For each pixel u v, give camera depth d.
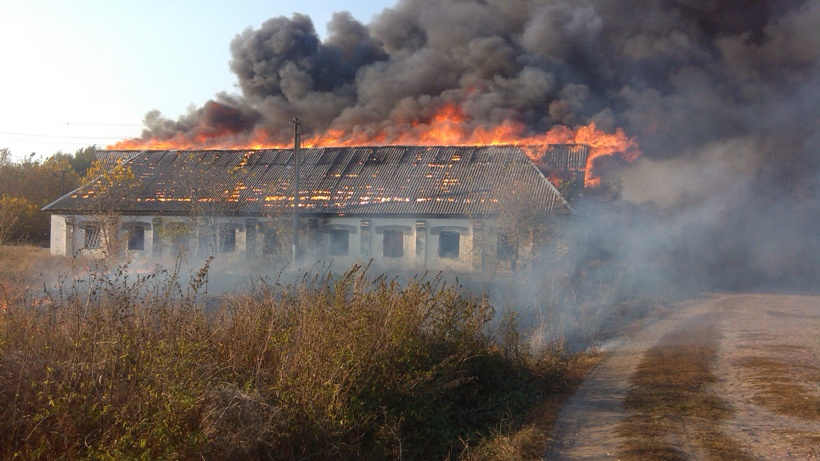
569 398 9.52
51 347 6.26
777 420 8.02
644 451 6.81
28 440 5.43
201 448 5.54
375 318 8.49
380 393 7.41
